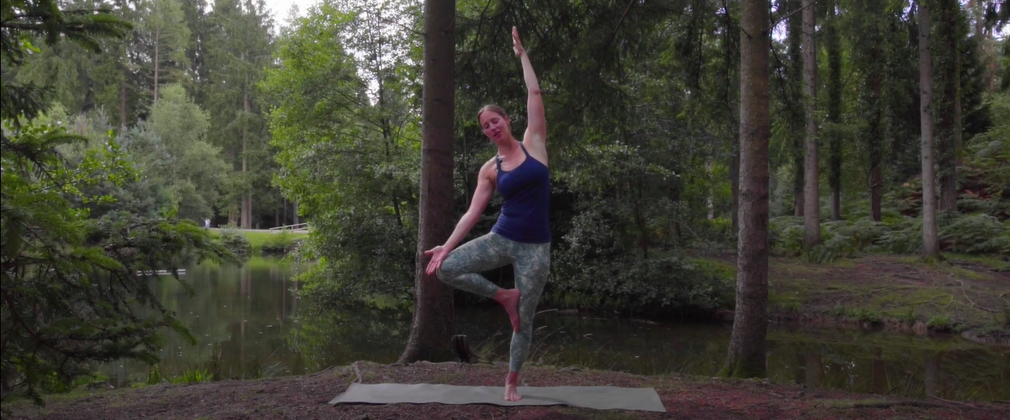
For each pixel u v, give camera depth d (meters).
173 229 4.19
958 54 18.25
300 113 15.80
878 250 17.62
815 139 16.61
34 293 3.32
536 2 7.08
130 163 7.63
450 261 3.73
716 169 17.50
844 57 20.59
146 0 36.12
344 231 15.52
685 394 4.84
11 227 2.79
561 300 16.00
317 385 4.99
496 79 7.39
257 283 20.91
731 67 7.84
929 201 15.83
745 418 4.18
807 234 17.55
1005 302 12.84
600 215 14.79
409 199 15.97
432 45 6.88
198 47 44.19
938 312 12.91
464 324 14.14
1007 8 10.74
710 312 14.68
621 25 7.09
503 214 3.82
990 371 9.20
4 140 3.28
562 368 5.87
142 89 37.56
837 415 4.31
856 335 12.38
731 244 17.59
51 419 4.08
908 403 4.64
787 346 11.36
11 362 3.18
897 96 18.67
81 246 3.54
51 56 21.44
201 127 33.28
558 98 7.15
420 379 5.18
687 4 7.26
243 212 42.06
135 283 4.07
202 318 14.23
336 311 15.73
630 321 14.67
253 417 4.01
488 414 4.04
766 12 6.50
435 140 6.89
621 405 4.30
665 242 15.66
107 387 5.51
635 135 14.27
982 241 16.53
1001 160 20.52
